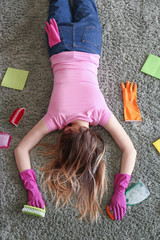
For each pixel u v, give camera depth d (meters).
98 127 1.33
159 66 1.44
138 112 1.36
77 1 1.38
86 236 1.17
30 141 1.21
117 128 1.23
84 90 1.21
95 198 1.18
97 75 1.41
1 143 1.27
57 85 1.25
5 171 1.24
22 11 1.49
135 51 1.46
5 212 1.19
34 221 1.18
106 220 1.20
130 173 1.21
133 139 1.33
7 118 1.33
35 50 1.44
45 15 1.49
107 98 1.38
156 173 1.28
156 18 1.51
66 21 1.32
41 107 1.36
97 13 1.39
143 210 1.22
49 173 1.22
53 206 1.20
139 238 1.18
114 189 1.22
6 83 1.38
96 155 1.15
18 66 1.42
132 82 1.40
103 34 1.47
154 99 1.39
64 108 1.18
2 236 1.16
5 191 1.22
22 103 1.36
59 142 1.18
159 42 1.48
